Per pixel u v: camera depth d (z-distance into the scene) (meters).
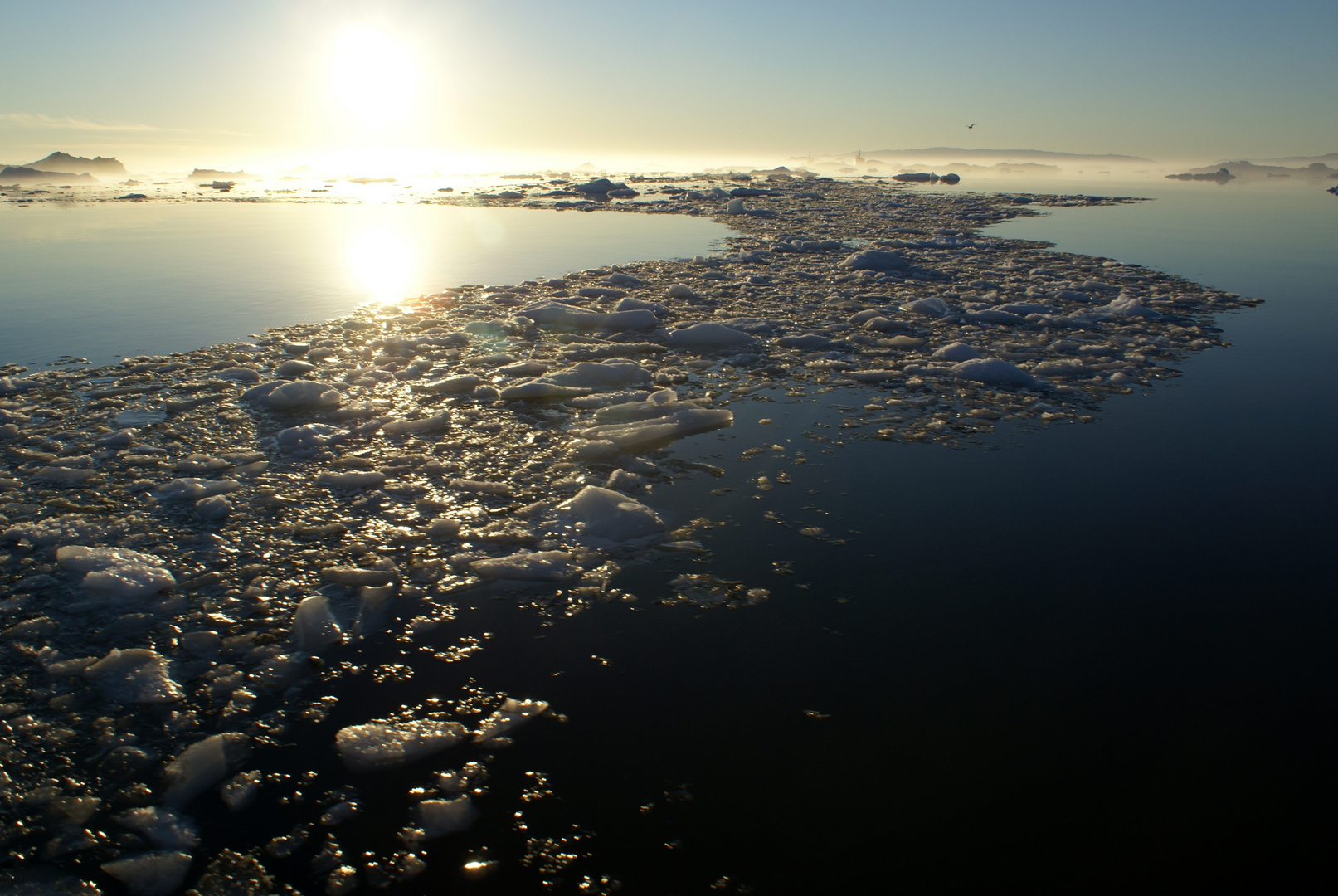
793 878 2.02
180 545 3.75
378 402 5.81
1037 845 2.12
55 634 3.09
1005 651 2.96
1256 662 2.89
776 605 3.25
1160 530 3.86
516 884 2.01
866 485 4.38
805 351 7.40
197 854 2.12
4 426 5.11
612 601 3.29
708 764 2.41
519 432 5.22
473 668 2.88
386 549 3.72
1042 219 21.52
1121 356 7.16
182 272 11.62
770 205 25.77
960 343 7.07
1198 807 2.25
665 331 8.19
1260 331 8.07
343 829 2.20
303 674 2.85
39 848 2.14
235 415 5.54
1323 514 4.01
